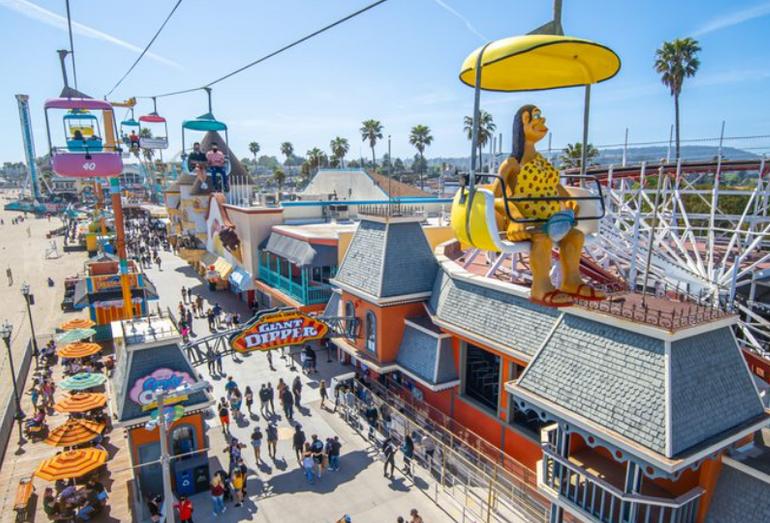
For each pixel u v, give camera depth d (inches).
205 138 2014.0
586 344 458.0
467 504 645.3
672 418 374.9
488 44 203.6
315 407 916.0
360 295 866.1
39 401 967.6
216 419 874.8
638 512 417.4
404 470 727.1
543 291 222.8
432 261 897.5
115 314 1284.4
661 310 452.1
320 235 1197.1
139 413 658.2
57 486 707.4
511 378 660.1
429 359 776.9
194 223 1995.6
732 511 396.5
